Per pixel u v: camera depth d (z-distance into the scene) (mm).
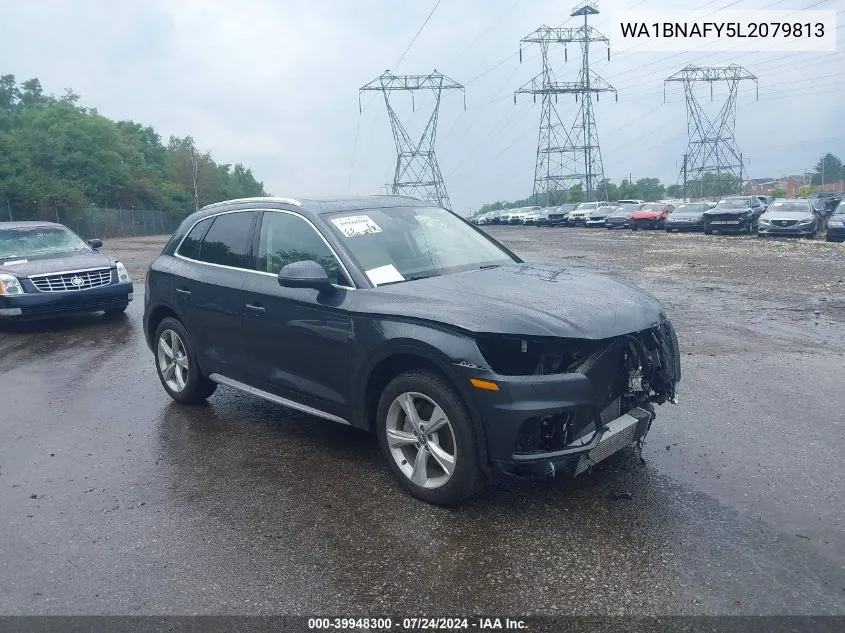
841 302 10773
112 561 3650
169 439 5453
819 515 3867
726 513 3928
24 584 3463
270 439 5379
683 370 6938
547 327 3814
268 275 5203
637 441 4707
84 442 5465
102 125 71188
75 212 52375
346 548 3703
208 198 111438
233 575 3479
